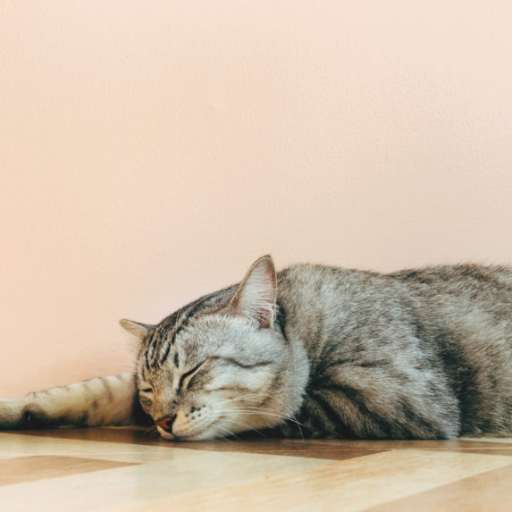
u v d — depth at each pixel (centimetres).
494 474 57
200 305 80
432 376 76
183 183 95
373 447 69
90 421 87
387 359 76
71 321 96
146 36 96
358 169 91
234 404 76
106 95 97
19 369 96
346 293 80
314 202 91
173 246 94
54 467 62
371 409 74
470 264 87
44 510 50
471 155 89
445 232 89
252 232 93
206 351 76
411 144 90
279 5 93
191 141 95
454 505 49
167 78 96
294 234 92
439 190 89
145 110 96
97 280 96
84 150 97
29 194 98
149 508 50
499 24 89
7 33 98
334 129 91
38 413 84
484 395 79
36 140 98
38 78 98
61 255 96
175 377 76
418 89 90
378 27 91
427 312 80
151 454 67
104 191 96
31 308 96
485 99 89
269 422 77
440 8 90
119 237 96
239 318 77
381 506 49
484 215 88
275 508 49
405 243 89
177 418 74
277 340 77
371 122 91
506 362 80
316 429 76
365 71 91
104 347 95
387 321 78
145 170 96
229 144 94
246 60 94
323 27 92
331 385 76
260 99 93
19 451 69
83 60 97
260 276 77
